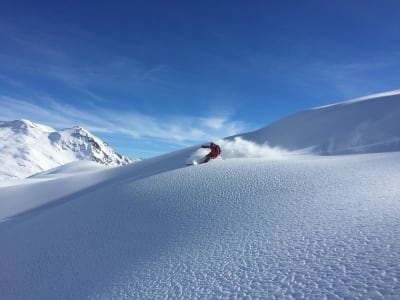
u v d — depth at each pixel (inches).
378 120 983.6
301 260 209.5
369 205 274.7
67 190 1131.9
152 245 325.1
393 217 235.5
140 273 267.9
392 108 1029.2
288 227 273.3
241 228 302.8
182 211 401.1
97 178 1290.6
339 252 205.3
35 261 378.3
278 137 1240.8
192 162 800.9
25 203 1049.5
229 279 213.6
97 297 250.1
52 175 2792.8
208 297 198.8
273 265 214.2
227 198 412.8
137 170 1226.0
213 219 349.1
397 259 178.2
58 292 287.0
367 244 205.0
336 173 435.5
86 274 305.1
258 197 389.1
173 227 358.9
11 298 308.7
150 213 422.9
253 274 210.5
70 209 565.3
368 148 816.9
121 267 293.7
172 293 218.4
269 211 329.7
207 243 290.0
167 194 486.3
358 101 1283.2
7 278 356.2
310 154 898.1
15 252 430.0
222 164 652.1
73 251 372.2
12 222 730.8
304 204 323.9
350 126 1030.4
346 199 307.1
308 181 416.2
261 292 186.1
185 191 482.0
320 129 1122.7
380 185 333.4
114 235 382.9
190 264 256.2
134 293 235.8
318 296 166.2
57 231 460.8
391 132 872.3
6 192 1266.0
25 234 499.5
